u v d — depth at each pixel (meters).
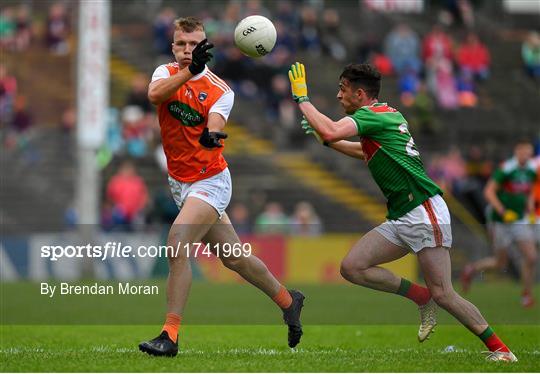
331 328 39.88
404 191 27.50
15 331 37.94
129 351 29.16
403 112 95.81
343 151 29.92
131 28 100.06
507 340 35.00
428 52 98.25
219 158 27.75
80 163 66.94
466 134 94.62
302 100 27.20
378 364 26.02
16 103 86.00
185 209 27.19
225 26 91.44
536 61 106.00
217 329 39.69
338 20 108.56
